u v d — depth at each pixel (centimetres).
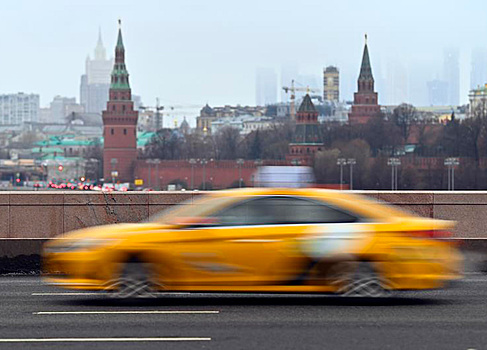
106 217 2531
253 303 1822
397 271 1748
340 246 1748
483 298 1892
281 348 1373
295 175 2916
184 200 2556
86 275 1758
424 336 1462
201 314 1680
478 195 2530
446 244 1775
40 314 1680
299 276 1750
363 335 1470
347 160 19650
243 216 1770
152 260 1759
